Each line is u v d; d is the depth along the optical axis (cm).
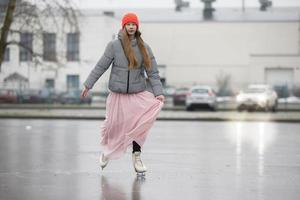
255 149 2466
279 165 1902
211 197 1329
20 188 1440
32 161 1984
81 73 13875
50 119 5647
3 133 3422
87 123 4822
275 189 1432
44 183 1516
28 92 10081
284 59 14325
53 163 1930
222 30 15300
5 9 6344
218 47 15312
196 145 2658
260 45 15212
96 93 12038
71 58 13912
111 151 1661
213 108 7950
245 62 15212
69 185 1487
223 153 2289
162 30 15512
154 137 3178
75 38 13975
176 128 4131
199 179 1591
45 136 3189
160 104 1652
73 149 2423
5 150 2369
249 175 1670
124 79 1614
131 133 1620
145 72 1728
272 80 14450
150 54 1650
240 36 15250
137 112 1631
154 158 2097
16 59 13412
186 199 1308
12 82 13062
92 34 13950
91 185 1488
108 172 1723
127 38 1620
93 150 2381
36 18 6091
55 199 1305
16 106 8775
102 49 13950
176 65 15450
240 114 6681
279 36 15175
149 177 1625
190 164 1920
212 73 15275
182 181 1556
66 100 10119
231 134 3462
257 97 7538
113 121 1644
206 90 7962
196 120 5469
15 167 1827
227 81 14838
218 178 1611
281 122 5281
